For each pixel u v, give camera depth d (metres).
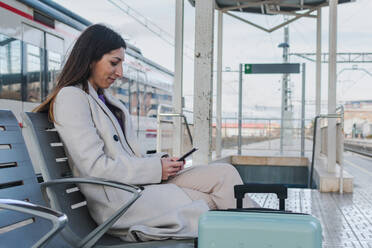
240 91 12.82
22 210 1.38
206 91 5.74
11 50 6.30
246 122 13.05
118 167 2.12
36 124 2.08
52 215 1.38
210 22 5.70
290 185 10.96
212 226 1.28
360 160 17.20
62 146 2.21
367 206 5.35
